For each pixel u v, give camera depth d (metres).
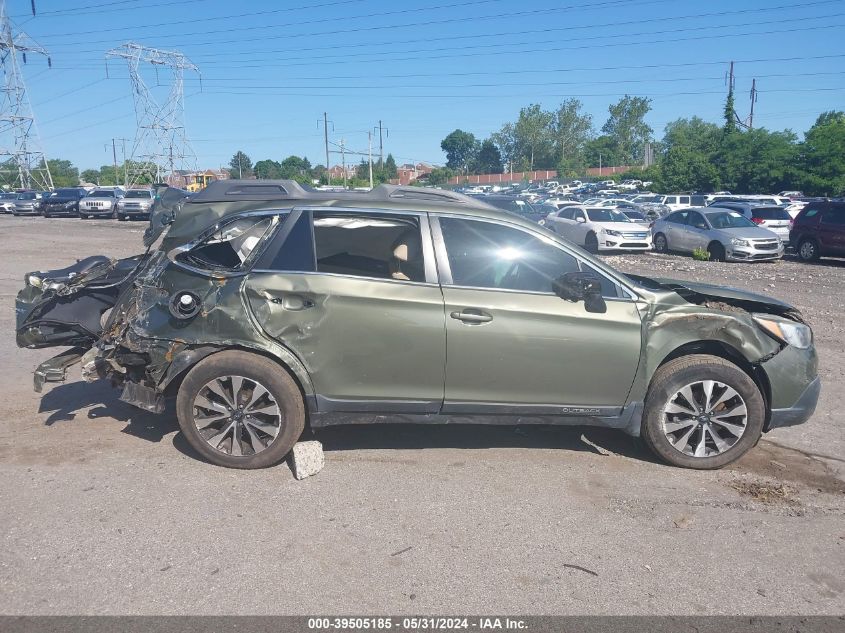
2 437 5.25
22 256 18.11
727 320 4.79
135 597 3.32
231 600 3.31
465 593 3.42
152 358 4.68
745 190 53.84
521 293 4.69
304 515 4.13
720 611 3.34
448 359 4.62
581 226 23.44
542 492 4.51
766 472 4.95
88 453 4.96
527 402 4.75
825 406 6.49
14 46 64.06
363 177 95.50
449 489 4.51
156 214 5.93
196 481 4.54
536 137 113.25
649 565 3.71
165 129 68.12
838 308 12.08
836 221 19.70
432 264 4.69
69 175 116.31
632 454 5.16
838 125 50.81
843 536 4.07
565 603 3.37
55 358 5.16
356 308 4.56
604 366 4.72
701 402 4.87
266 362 4.59
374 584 3.47
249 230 4.89
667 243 23.09
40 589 3.37
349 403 4.67
